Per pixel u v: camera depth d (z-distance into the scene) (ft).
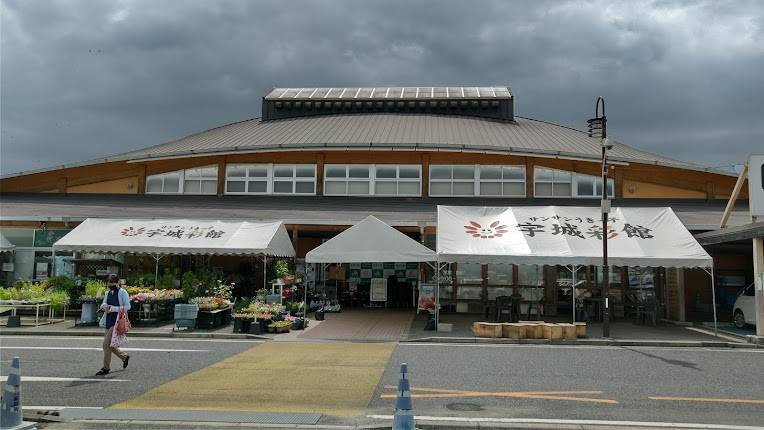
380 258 62.64
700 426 25.70
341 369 39.06
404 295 88.28
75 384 33.58
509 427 25.03
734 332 62.90
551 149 96.43
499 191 95.76
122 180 103.04
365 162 97.35
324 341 54.60
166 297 65.26
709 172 95.40
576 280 80.79
